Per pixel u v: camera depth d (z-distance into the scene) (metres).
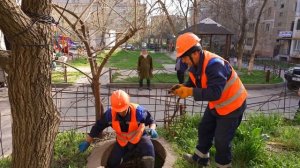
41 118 2.79
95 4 4.94
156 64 25.16
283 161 4.33
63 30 4.21
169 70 18.81
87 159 4.11
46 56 2.70
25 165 2.88
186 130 5.21
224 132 3.65
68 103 8.86
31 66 2.63
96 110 4.94
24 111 2.74
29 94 2.69
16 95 2.71
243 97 3.63
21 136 2.82
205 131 4.03
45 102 2.79
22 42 2.53
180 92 3.26
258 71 21.70
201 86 3.39
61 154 4.31
